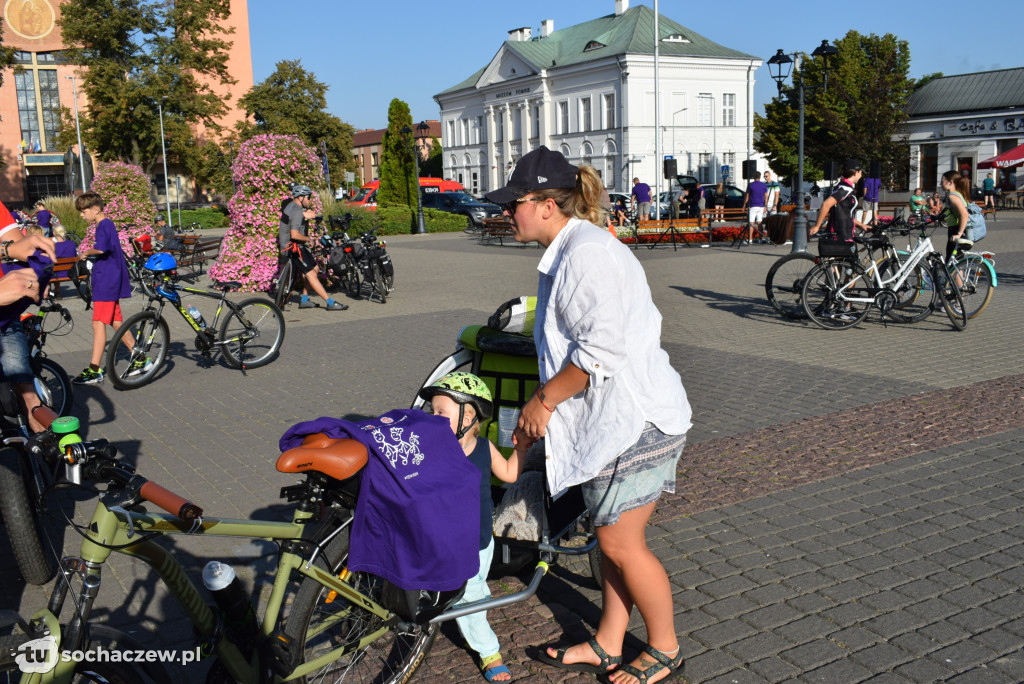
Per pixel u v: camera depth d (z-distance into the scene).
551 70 53.44
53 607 2.27
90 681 2.35
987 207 30.45
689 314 10.77
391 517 2.50
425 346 8.91
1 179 53.44
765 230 22.12
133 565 3.87
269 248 13.46
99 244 7.27
